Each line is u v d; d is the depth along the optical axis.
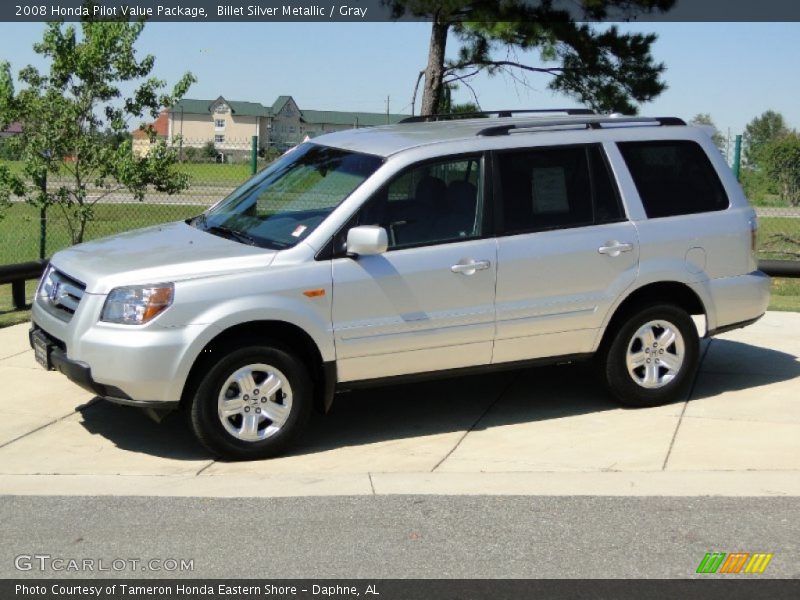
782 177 17.92
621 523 5.53
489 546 5.23
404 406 7.77
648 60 17.70
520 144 7.14
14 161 14.23
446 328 6.86
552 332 7.19
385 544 5.25
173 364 6.20
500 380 8.45
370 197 6.70
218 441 6.41
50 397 7.76
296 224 6.78
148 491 5.96
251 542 5.27
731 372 8.62
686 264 7.53
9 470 6.29
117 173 13.98
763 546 5.24
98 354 6.24
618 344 7.45
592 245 7.21
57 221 18.70
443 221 6.88
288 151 7.98
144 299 6.21
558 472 6.32
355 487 6.04
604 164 7.38
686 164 7.69
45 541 5.27
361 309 6.62
